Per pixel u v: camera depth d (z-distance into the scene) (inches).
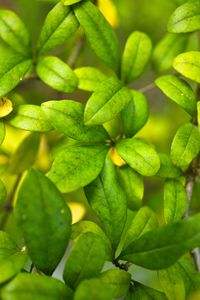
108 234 12.0
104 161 12.2
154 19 18.0
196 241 10.6
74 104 12.2
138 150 12.4
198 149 12.5
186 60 12.6
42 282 10.5
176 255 10.7
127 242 12.0
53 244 10.9
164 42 15.2
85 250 10.9
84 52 16.1
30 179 10.6
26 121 12.4
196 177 13.6
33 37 18.8
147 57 13.6
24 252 11.3
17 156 14.3
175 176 12.9
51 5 18.9
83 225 12.1
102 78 13.5
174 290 11.9
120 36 19.0
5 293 10.3
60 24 13.0
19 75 12.7
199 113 12.2
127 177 12.8
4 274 10.5
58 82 12.9
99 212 12.0
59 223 10.8
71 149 12.1
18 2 19.0
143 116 13.0
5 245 11.6
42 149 15.7
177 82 12.9
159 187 17.4
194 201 15.0
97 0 15.4
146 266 11.1
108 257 11.7
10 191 15.5
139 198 12.7
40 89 18.5
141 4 17.7
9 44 13.4
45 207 10.7
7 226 15.0
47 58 13.2
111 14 16.1
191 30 12.9
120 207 12.1
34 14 18.9
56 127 12.0
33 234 10.7
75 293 10.3
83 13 12.9
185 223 10.6
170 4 17.5
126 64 13.6
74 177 11.8
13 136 16.0
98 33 13.1
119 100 12.2
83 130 12.2
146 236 11.1
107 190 12.1
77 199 15.8
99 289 10.3
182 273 12.2
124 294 11.4
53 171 11.8
